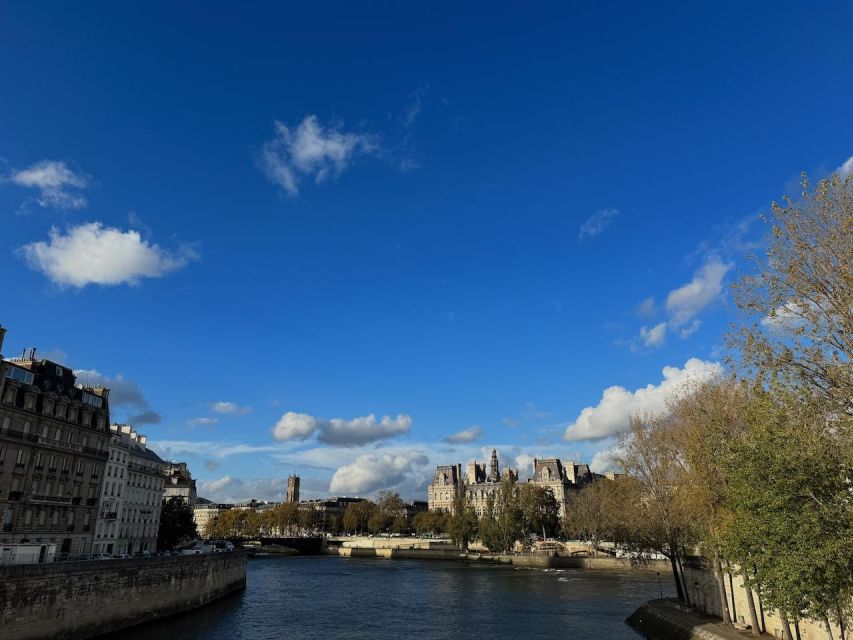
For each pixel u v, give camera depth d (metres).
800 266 27.34
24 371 78.44
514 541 170.62
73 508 84.81
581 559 144.50
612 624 67.31
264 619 69.69
